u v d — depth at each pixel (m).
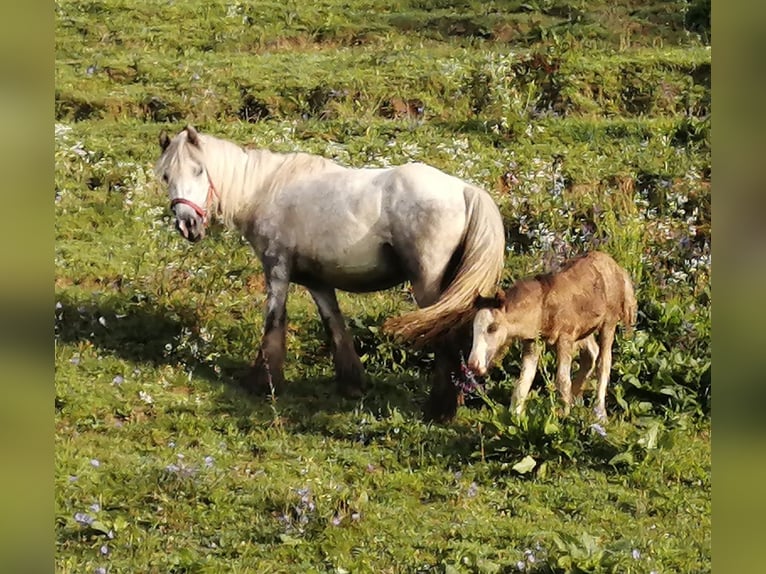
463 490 12.47
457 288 12.86
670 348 15.38
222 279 16.94
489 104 22.17
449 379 13.66
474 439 13.34
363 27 26.03
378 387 14.72
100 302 16.16
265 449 13.23
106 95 22.38
